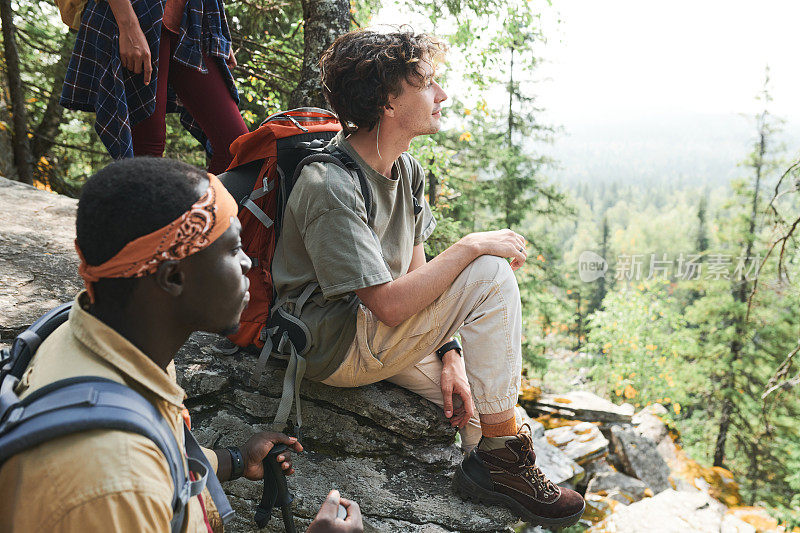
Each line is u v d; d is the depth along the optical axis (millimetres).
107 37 2246
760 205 18250
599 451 10469
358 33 1798
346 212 1728
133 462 716
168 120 8031
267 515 1513
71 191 8594
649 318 22953
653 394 21328
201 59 2402
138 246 777
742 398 18797
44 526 676
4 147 7391
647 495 10039
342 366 1938
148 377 837
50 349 843
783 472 17203
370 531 1936
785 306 18344
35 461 694
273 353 1987
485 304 1820
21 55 7730
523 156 16516
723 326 20406
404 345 1904
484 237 1878
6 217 3049
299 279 1876
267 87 7270
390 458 2150
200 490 940
